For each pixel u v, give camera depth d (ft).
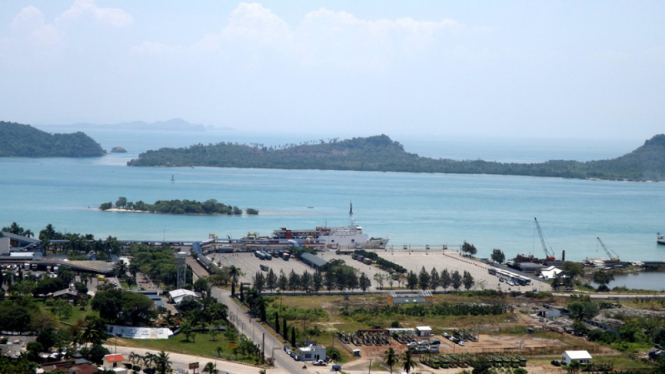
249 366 633.61
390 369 640.17
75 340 634.02
